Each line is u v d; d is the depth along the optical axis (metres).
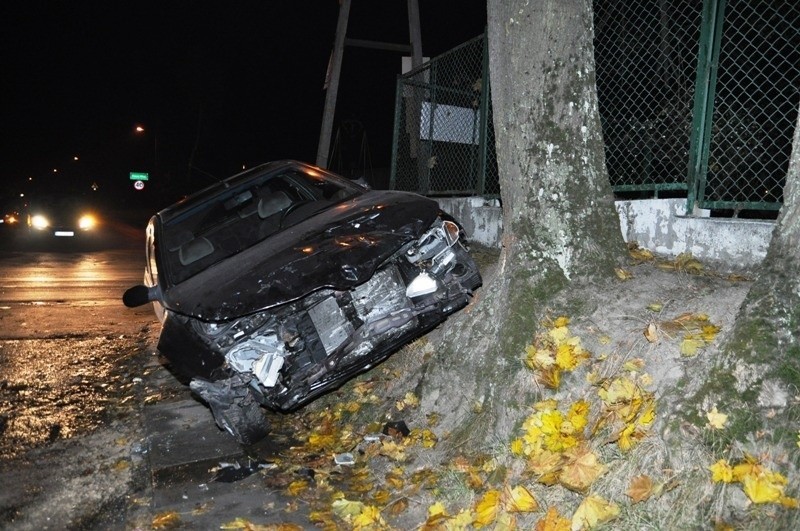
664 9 6.14
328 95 11.94
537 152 4.95
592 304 4.71
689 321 4.30
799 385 3.33
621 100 6.51
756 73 5.79
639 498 3.35
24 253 19.62
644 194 6.74
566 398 4.25
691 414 3.49
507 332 4.68
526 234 4.98
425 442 4.54
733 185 5.67
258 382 4.88
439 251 5.25
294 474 4.67
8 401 6.58
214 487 4.61
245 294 4.77
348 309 4.97
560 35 4.85
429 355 5.34
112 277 14.23
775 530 3.04
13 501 4.62
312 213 6.20
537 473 3.75
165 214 6.64
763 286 3.60
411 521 3.93
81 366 7.68
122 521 4.29
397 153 10.55
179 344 4.90
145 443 5.45
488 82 7.94
